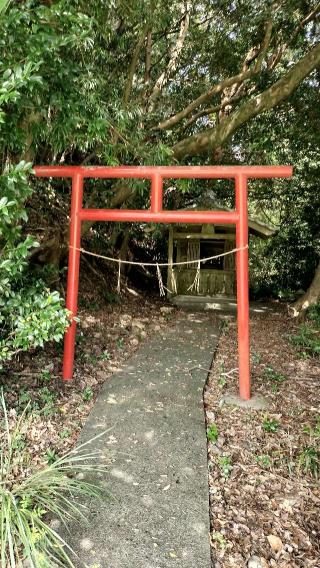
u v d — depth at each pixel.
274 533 2.20
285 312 8.34
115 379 4.20
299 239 11.15
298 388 4.23
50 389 3.71
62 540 1.83
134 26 5.37
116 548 2.00
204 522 2.21
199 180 8.52
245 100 7.15
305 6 5.80
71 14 2.11
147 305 8.05
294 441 3.14
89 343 5.09
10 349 3.86
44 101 2.48
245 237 3.84
